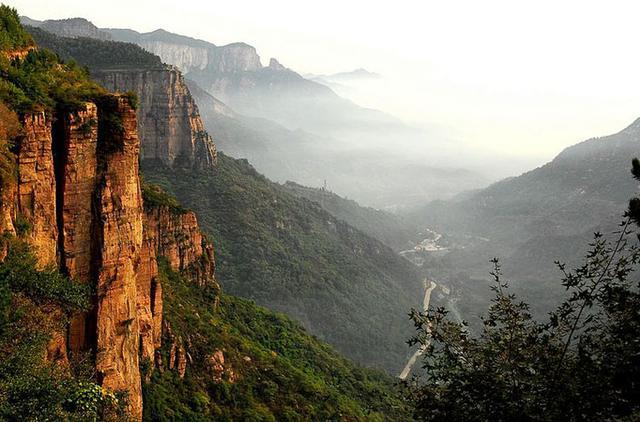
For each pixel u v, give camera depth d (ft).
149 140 491.72
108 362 90.48
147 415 112.57
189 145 511.40
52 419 69.51
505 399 58.95
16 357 70.90
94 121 89.71
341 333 425.28
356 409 204.03
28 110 81.71
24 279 77.56
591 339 60.70
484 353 62.64
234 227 473.26
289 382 184.24
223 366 159.22
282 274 445.37
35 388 69.62
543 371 60.39
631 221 63.05
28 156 81.20
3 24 99.14
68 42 510.58
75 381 79.82
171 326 148.05
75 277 88.43
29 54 98.17
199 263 223.71
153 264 124.67
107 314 90.58
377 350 430.20
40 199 82.99
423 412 63.93
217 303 227.20
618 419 54.80
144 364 117.70
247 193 523.29
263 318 269.64
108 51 518.78
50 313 81.92
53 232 85.40
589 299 60.90
